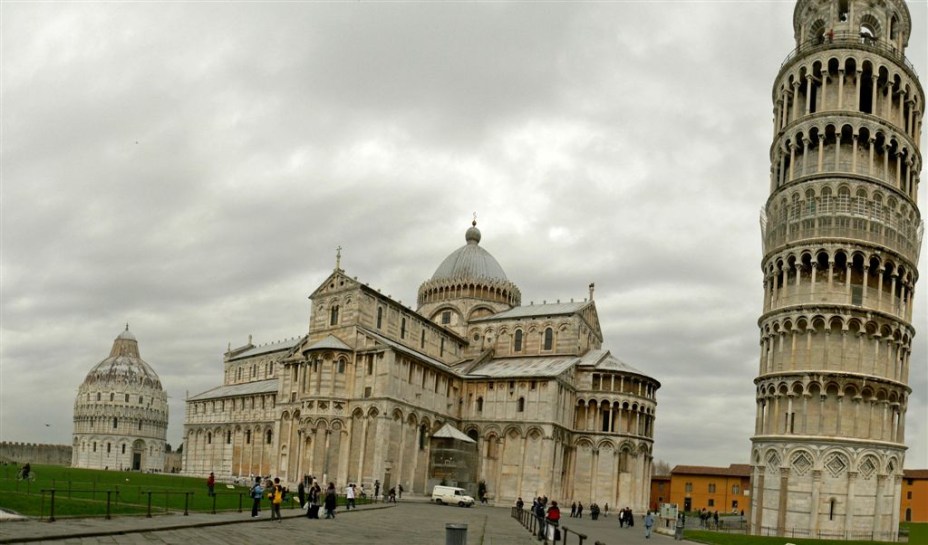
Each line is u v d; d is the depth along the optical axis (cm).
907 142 8725
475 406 11850
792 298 8412
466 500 9712
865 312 8056
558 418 11269
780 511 7906
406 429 10412
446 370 11469
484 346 13288
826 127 8569
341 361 10506
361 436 10088
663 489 18738
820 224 8331
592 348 13350
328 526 5134
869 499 7794
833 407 7938
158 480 11006
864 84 8812
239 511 5716
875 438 7894
